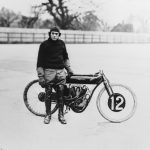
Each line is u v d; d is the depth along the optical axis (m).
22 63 8.53
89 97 4.25
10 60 9.09
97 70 7.32
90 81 4.24
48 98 4.28
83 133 4.12
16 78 6.70
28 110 4.86
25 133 4.25
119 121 4.45
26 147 4.05
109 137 4.02
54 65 4.24
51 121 4.48
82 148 3.83
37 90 4.71
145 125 4.34
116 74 6.93
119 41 8.53
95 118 4.62
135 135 4.10
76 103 4.22
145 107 4.96
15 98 5.37
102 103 5.12
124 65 7.68
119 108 4.30
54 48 4.23
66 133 4.09
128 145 3.90
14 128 4.29
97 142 3.93
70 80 4.29
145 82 6.11
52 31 4.19
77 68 7.50
